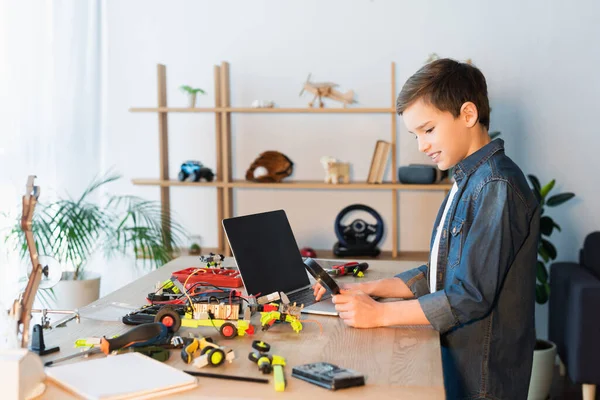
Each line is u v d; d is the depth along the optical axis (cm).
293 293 185
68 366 122
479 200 148
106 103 367
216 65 348
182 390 114
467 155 156
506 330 153
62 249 308
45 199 329
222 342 140
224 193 346
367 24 350
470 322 153
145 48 362
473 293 144
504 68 346
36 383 111
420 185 333
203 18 358
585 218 351
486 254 144
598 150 346
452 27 346
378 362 128
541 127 348
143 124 367
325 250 364
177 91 363
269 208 367
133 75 364
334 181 339
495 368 154
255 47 357
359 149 359
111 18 362
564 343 305
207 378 120
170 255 340
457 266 153
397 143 356
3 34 304
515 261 153
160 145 350
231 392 114
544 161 350
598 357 282
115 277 370
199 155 366
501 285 152
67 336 142
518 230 146
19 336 124
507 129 350
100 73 363
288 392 114
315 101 357
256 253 182
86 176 357
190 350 129
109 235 343
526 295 154
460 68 153
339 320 157
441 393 114
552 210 354
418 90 151
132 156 370
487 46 346
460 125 152
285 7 353
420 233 360
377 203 361
